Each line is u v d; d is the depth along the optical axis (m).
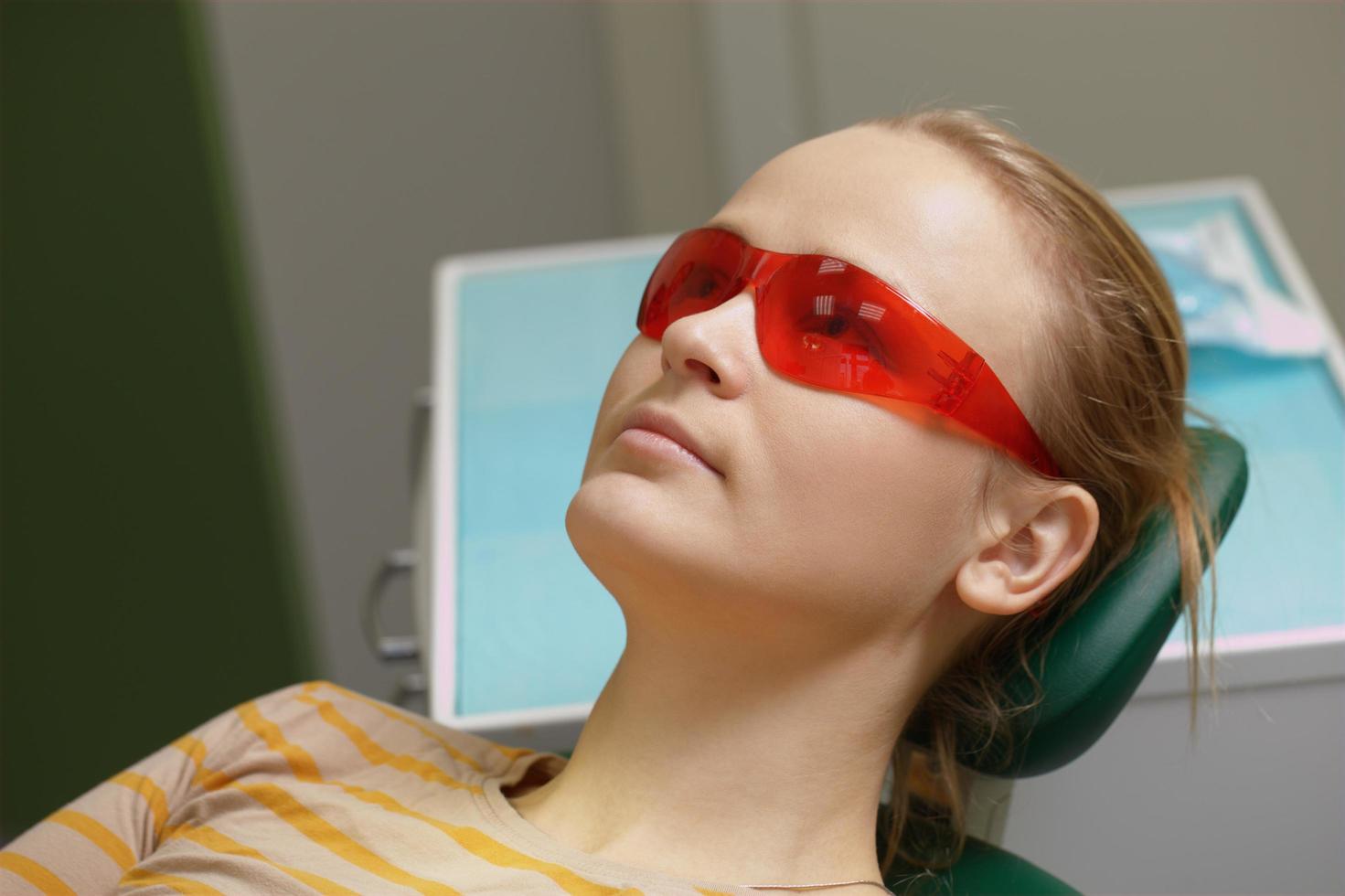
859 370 0.97
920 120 1.12
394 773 1.11
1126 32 2.87
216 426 2.69
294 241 3.29
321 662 3.37
